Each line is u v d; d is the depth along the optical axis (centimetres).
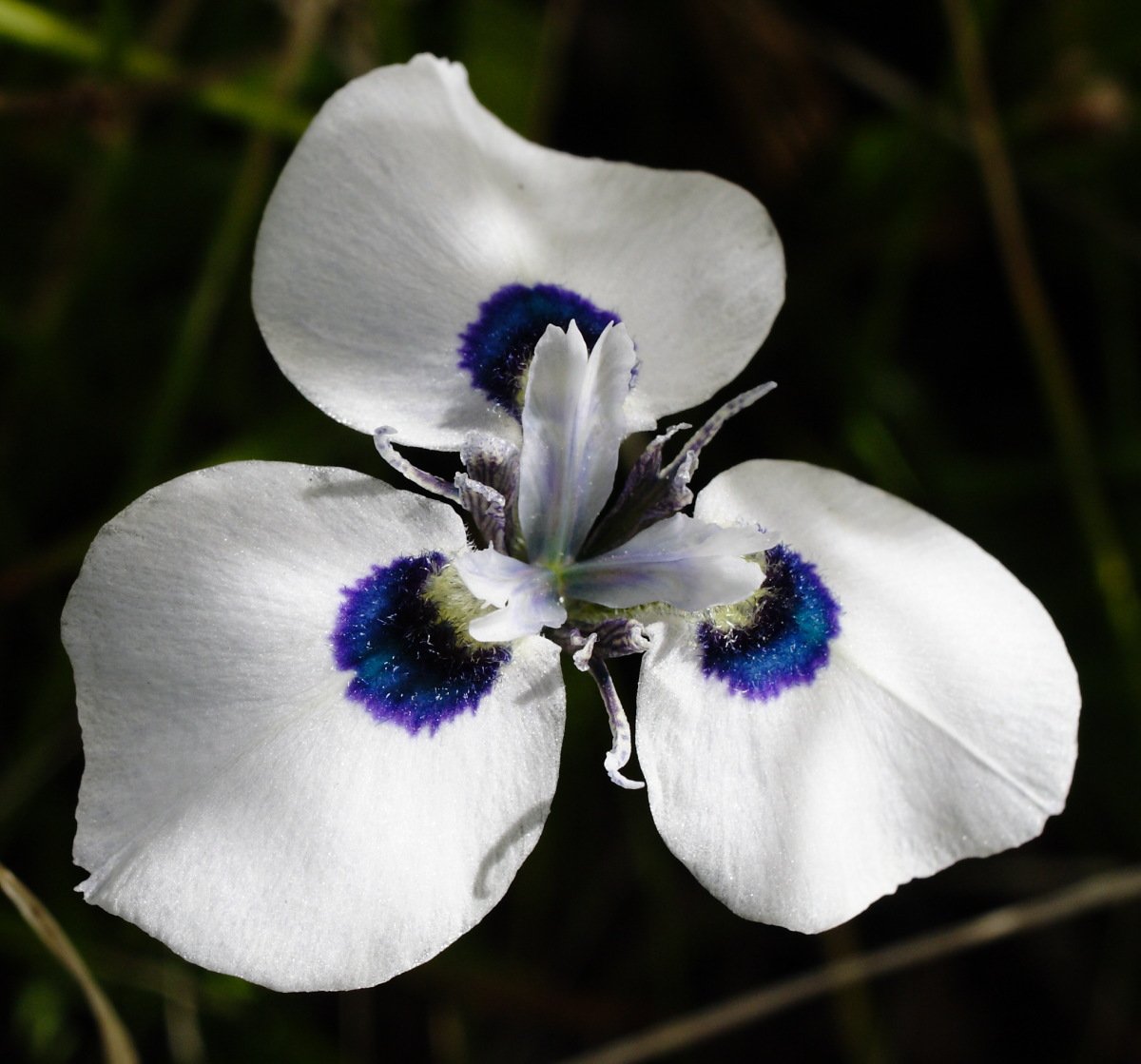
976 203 25
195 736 19
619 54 25
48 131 24
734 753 20
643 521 20
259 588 19
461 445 20
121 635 19
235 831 19
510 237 20
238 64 23
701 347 20
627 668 23
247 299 24
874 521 20
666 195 20
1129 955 25
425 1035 24
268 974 19
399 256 20
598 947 24
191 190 24
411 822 19
